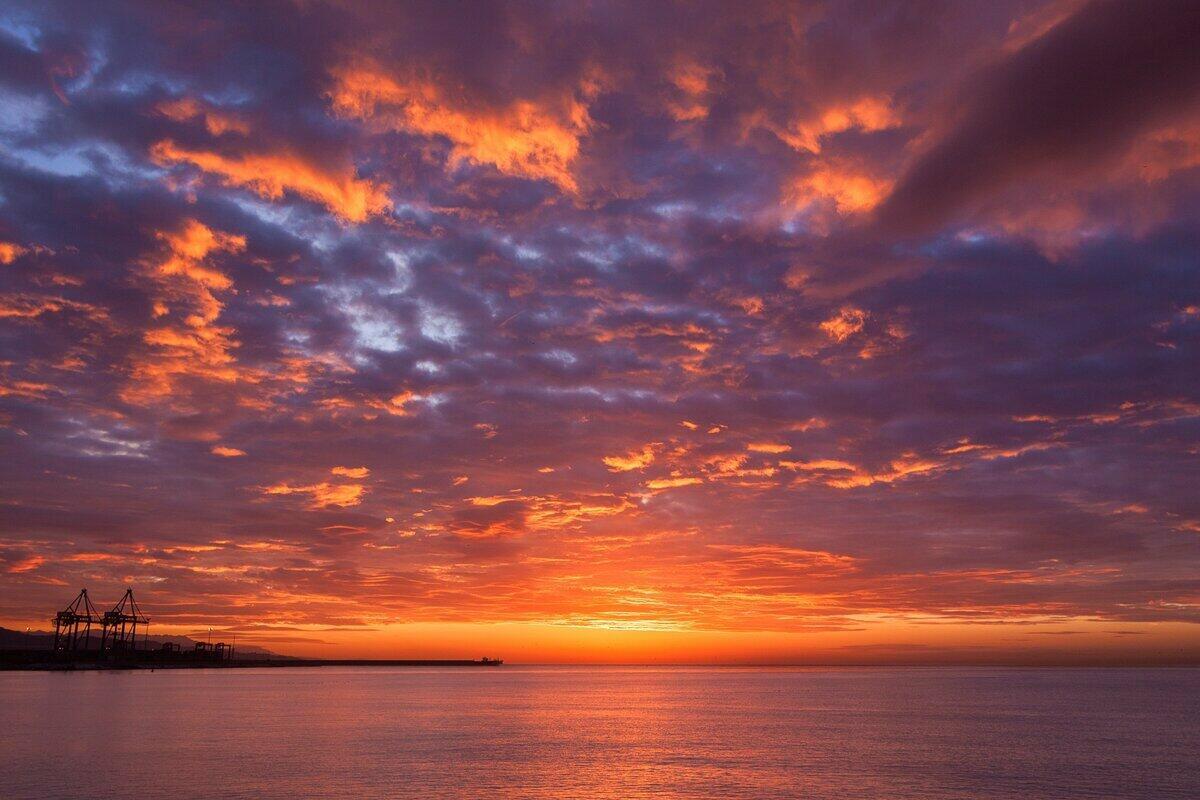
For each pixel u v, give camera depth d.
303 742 72.88
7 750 64.19
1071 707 138.25
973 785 53.81
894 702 153.62
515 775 55.53
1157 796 50.91
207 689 172.62
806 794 50.19
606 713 116.94
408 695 167.62
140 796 46.12
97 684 181.25
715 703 147.12
